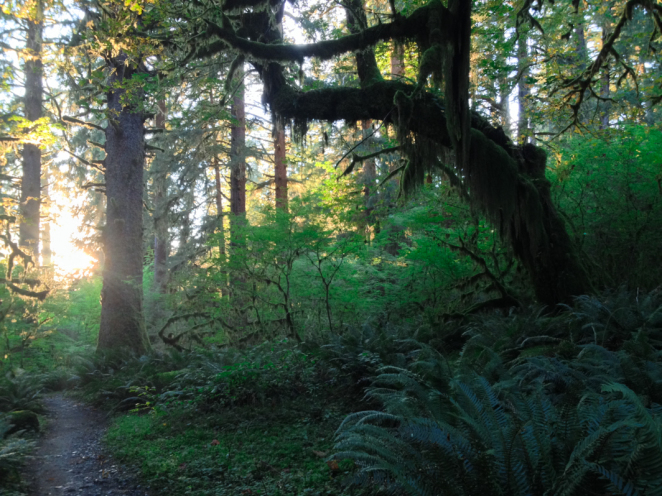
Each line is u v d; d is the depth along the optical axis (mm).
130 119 14000
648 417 2461
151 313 18625
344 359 7492
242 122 18594
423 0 11078
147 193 23109
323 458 5176
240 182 18594
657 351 4668
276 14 10336
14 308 14531
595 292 8445
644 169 9391
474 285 11211
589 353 5145
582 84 9781
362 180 16984
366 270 13086
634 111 11242
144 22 9906
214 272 14000
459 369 5223
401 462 3133
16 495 5004
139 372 10680
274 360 8055
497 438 2988
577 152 11070
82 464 6172
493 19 12562
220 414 7258
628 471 2504
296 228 11898
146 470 5535
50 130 11344
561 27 13750
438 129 8969
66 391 11633
